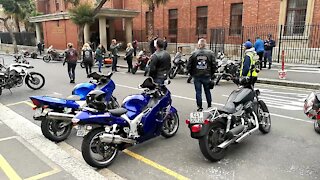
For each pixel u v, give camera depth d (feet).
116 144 15.49
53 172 14.53
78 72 54.85
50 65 70.38
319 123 18.39
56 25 105.50
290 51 65.46
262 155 16.34
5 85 33.73
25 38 132.05
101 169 15.14
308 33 63.00
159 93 18.24
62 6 136.87
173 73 45.91
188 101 29.58
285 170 14.56
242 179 13.79
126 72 55.06
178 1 88.99
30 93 34.91
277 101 29.27
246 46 25.39
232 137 15.74
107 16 89.04
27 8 128.88
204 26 84.58
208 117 15.14
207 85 24.32
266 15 69.10
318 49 61.82
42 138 19.27
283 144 17.87
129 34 97.40
